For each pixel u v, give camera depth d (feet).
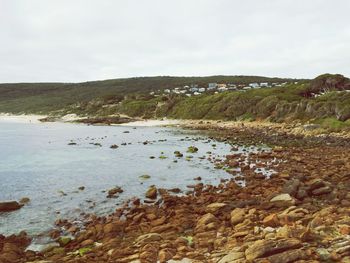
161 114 382.42
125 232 49.44
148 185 81.97
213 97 349.61
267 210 53.62
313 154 117.50
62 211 62.80
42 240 49.08
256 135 191.83
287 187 63.05
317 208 52.47
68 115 490.90
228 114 307.58
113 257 38.37
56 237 50.08
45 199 70.90
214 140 175.32
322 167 90.89
